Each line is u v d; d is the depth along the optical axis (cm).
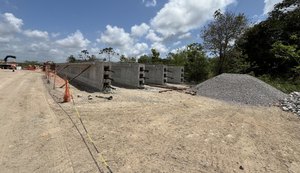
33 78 2588
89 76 1955
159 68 2416
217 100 1487
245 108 1255
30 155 526
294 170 531
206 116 1000
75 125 763
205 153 591
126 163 510
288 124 963
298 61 2602
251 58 3297
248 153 611
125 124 808
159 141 657
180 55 3700
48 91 1512
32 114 880
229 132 780
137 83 1962
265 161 569
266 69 3197
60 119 827
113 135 685
